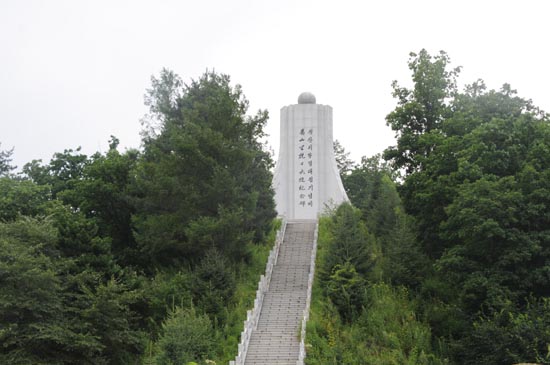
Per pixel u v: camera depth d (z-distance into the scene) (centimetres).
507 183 4628
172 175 5494
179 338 4103
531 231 4616
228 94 5616
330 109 7775
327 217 6825
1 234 4328
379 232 6225
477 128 5181
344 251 5184
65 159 7594
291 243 6259
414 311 4934
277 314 4919
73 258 4697
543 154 4784
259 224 5897
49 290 4081
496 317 4228
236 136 5619
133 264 5747
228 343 4500
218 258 5019
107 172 6250
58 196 6331
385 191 6462
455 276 4806
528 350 3903
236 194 5291
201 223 5138
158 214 5672
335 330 4591
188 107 6284
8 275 4009
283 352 4441
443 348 4556
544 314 4125
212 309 4700
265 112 5800
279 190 7556
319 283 5181
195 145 5300
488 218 4534
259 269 5603
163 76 6712
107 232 6056
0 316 3975
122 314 4397
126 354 4469
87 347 4025
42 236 4416
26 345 3956
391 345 4519
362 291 4847
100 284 4294
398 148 6338
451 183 5166
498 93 5772
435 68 6291
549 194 4541
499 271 4522
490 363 4084
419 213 5719
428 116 6297
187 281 4925
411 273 5272
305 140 7644
